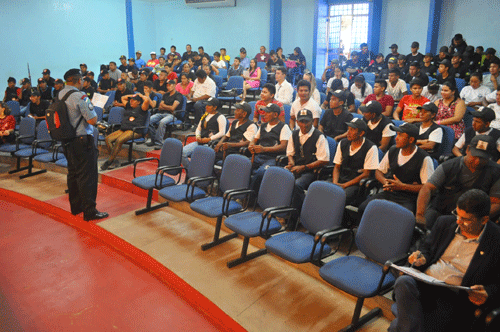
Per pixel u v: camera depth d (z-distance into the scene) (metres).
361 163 3.69
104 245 4.16
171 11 14.62
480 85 5.73
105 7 13.33
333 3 11.33
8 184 5.91
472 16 8.95
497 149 3.43
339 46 11.50
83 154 4.30
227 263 3.43
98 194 5.32
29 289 3.32
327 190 3.04
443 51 7.77
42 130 6.28
